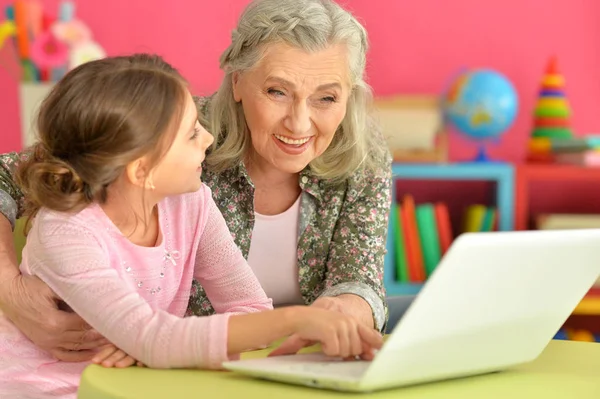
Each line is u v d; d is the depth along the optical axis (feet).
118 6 12.91
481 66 13.06
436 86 13.05
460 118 11.91
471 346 3.46
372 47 12.99
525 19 13.04
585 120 13.16
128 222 4.56
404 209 11.92
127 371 3.68
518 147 13.10
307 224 6.19
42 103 4.44
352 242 6.10
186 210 4.92
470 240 3.05
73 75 4.32
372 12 12.97
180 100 4.35
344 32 5.37
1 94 12.69
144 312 3.83
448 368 3.45
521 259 3.29
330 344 3.64
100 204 4.41
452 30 13.02
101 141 4.17
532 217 12.86
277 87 5.37
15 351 4.67
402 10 13.00
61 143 4.26
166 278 4.78
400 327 3.08
